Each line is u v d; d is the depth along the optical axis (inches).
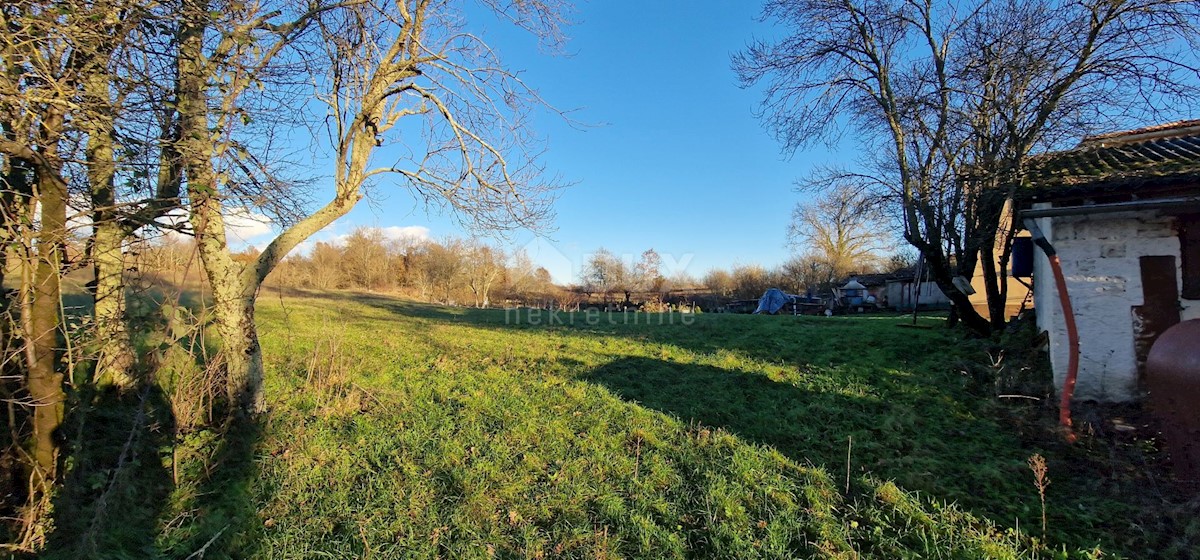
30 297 119.3
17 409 130.3
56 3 107.8
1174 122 338.3
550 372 310.0
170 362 183.5
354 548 126.5
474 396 249.6
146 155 126.0
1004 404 233.8
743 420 218.2
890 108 397.7
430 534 131.3
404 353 368.8
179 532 129.4
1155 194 207.6
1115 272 229.6
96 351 152.5
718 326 559.2
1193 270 218.5
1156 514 135.7
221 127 142.3
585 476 162.9
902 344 383.6
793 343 415.2
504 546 127.0
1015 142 337.4
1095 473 162.6
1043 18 324.2
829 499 147.9
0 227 110.3
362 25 195.3
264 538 128.0
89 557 113.4
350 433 196.4
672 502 146.7
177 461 158.4
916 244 396.8
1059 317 238.7
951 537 127.8
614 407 231.3
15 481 129.0
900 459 174.1
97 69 118.3
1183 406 148.1
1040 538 128.9
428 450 180.7
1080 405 224.1
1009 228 383.2
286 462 169.2
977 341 364.2
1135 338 225.1
